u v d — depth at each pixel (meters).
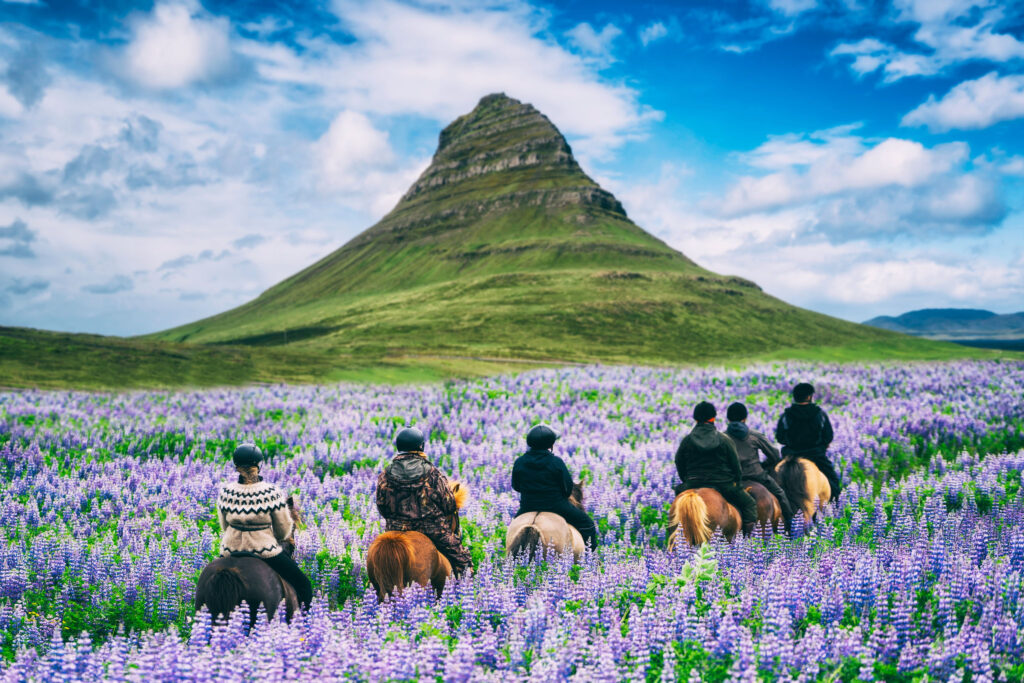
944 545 8.80
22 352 57.62
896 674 6.15
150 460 18.34
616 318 181.38
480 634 7.28
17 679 6.16
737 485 11.77
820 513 12.41
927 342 176.25
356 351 127.12
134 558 10.50
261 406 30.02
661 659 6.39
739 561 9.11
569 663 6.04
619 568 8.91
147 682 5.68
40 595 9.45
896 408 25.78
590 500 13.84
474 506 13.59
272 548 8.48
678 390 32.22
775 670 5.95
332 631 6.62
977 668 6.00
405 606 7.87
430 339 159.62
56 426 22.83
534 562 9.64
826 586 7.71
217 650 6.21
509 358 116.62
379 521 12.74
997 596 7.33
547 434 10.91
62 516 13.45
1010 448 21.17
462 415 25.23
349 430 22.50
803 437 14.27
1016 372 38.56
